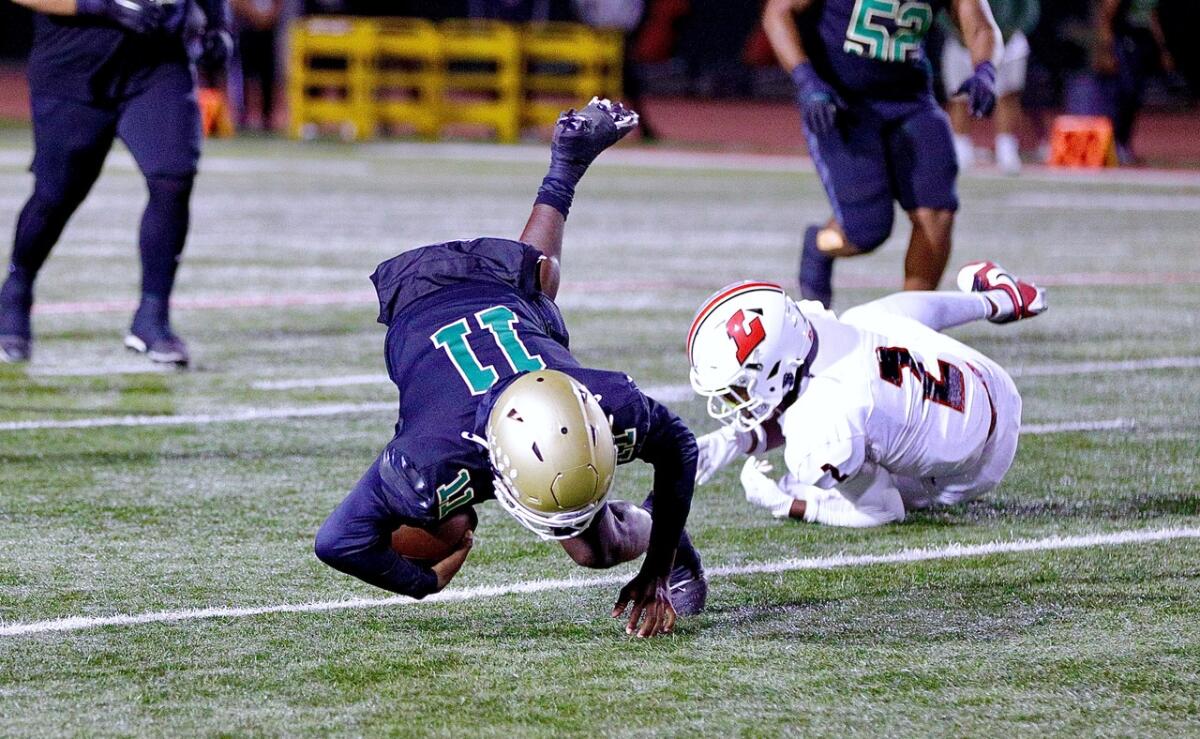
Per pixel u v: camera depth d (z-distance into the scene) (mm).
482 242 13297
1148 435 20156
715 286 33188
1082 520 16438
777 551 15398
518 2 92375
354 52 79438
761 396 14711
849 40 21797
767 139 82688
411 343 12227
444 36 80500
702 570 13570
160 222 22984
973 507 16984
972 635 12914
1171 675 11938
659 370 24062
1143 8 67125
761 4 106938
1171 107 98562
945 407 15789
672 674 12008
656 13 99438
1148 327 28422
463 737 10812
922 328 16516
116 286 31938
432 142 78812
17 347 24156
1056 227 45156
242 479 17844
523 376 11062
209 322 28234
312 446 19359
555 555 15211
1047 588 14172
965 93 21344
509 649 12594
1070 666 12148
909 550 15398
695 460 12031
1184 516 16562
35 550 15172
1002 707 11336
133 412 21047
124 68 22531
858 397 15125
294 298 31141
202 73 78312
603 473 10758
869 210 22484
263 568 14695
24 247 23781
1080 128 67250
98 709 11305
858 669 12117
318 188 54719
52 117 22641
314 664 12234
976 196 54438
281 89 95250
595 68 80750
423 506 11422
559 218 14930
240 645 12648
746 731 10906
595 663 12266
